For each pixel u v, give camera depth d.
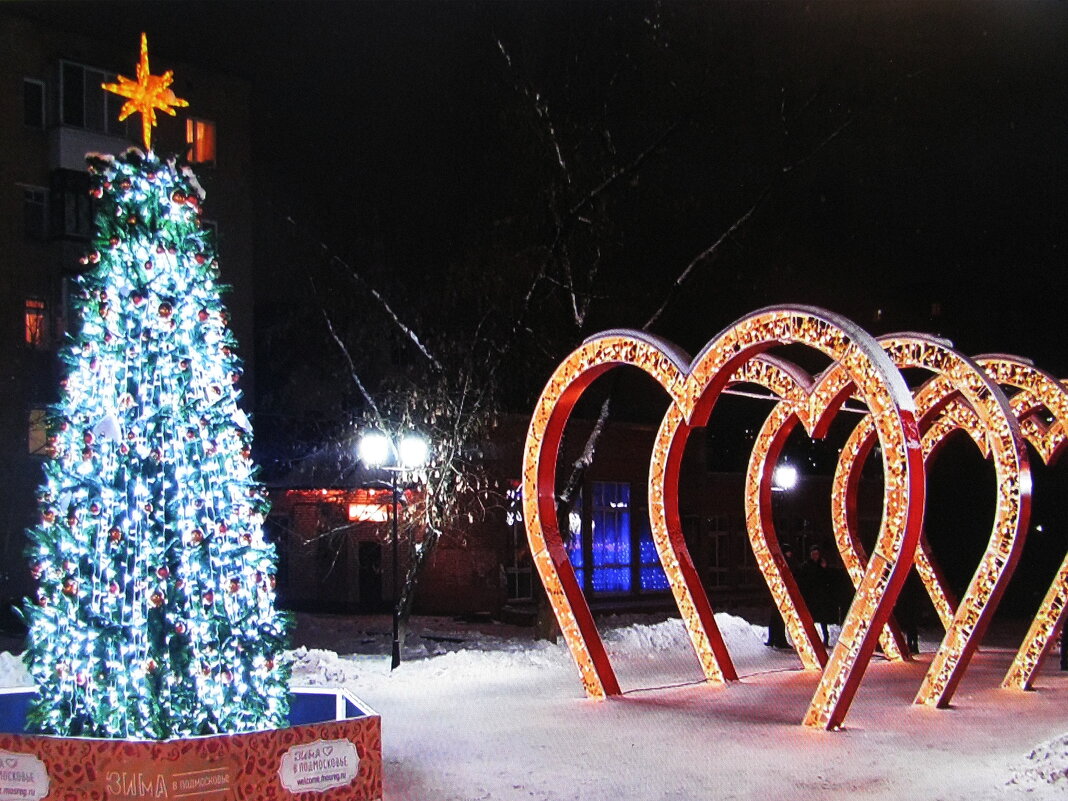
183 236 7.98
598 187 18.28
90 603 7.50
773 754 9.77
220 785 6.86
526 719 11.59
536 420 13.67
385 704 12.66
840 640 11.02
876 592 10.84
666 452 14.66
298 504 28.34
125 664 7.34
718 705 12.46
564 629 13.38
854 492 16.88
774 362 13.84
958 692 13.73
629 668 15.97
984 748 9.98
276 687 7.93
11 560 26.78
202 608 7.55
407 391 19.00
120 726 7.30
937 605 17.14
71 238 28.22
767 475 15.91
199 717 7.39
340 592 28.66
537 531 13.60
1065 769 8.22
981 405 13.02
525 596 26.94
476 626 24.70
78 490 7.66
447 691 13.62
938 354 13.48
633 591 30.33
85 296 7.93
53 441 7.90
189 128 30.83
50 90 28.56
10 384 27.33
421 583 27.56
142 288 7.72
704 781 8.77
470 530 25.66
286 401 28.06
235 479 7.94
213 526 7.69
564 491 18.75
